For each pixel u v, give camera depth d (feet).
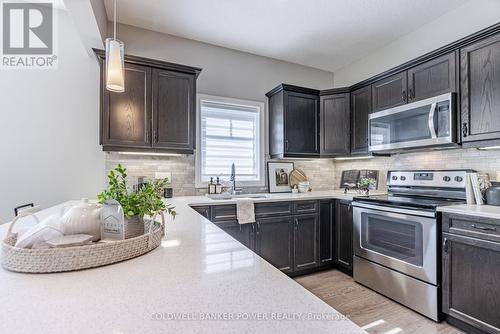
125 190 3.18
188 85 8.63
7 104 7.82
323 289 8.05
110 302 1.82
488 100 6.34
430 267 6.36
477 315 5.58
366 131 9.71
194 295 1.92
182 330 1.49
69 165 8.31
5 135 7.79
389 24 8.98
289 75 11.84
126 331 1.48
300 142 10.46
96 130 8.57
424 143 7.55
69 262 2.39
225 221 8.05
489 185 6.80
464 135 6.80
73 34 8.43
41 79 8.11
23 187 7.90
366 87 9.73
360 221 8.32
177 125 8.43
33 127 8.02
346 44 10.33
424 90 7.73
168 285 2.10
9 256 2.42
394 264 7.23
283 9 8.10
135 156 8.91
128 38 8.94
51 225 2.73
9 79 7.85
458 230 5.92
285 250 8.89
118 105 7.66
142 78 7.97
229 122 10.60
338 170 12.27
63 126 8.29
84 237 2.71
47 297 1.90
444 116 7.08
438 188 7.85
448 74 7.15
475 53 6.60
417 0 7.76
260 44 10.28
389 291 7.38
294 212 9.09
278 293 1.96
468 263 5.75
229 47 10.48
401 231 7.14
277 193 10.71
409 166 9.30
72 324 1.55
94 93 8.59
